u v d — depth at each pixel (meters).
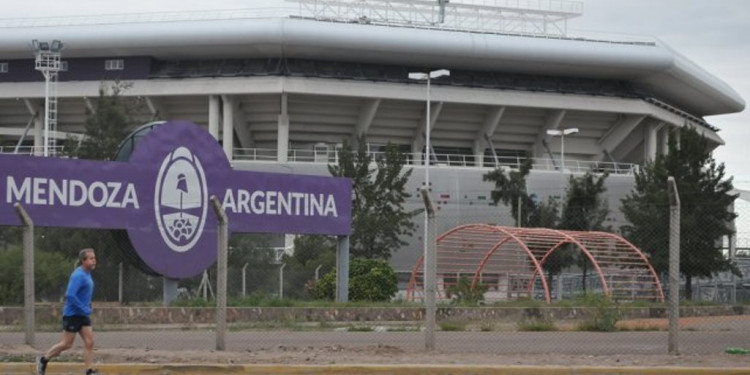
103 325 28.33
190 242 33.38
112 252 38.53
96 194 31.64
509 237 42.03
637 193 63.69
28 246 19.70
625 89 92.12
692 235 39.16
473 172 78.62
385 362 17.42
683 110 106.75
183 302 32.03
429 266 19.28
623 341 22.69
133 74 83.75
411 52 82.00
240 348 20.19
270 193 35.22
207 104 85.06
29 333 19.73
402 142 90.38
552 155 92.56
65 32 82.56
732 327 28.31
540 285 52.09
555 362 17.53
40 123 87.75
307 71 82.56
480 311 31.62
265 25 79.38
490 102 86.19
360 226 53.19
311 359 17.89
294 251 51.28
